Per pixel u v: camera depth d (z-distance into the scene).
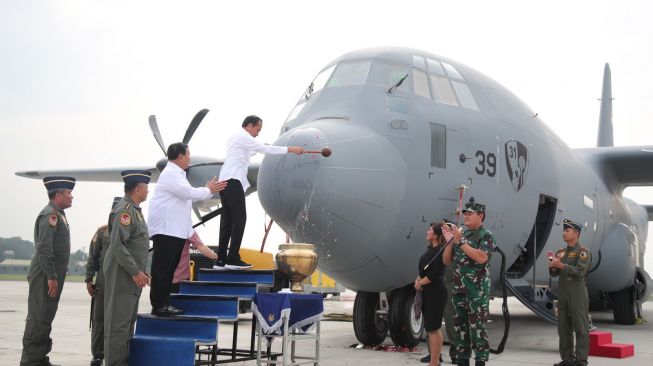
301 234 8.74
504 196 10.62
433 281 7.34
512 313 19.88
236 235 7.89
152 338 6.84
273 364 7.75
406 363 8.64
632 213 18.34
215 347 7.26
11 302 21.56
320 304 7.62
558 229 12.43
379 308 10.32
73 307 19.80
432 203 9.48
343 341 11.38
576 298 8.19
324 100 9.98
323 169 8.45
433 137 9.70
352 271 9.37
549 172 11.92
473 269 7.16
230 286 7.59
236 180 7.87
